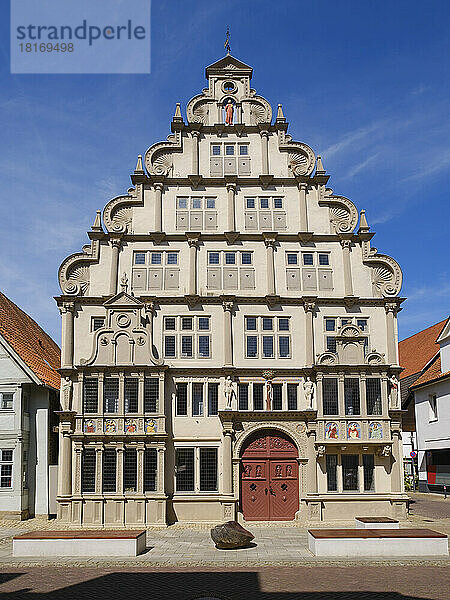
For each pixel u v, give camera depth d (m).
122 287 32.81
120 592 17.08
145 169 34.78
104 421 30.84
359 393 31.72
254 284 33.41
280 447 31.77
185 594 16.83
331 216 34.56
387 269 33.97
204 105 35.97
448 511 36.19
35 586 17.86
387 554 21.80
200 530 28.94
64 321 32.34
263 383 32.16
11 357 34.47
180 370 31.84
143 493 30.19
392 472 31.39
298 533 27.91
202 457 31.33
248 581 18.41
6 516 32.69
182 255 33.66
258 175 35.16
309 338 32.59
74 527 29.77
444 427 46.53
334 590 17.17
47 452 34.44
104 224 33.88
